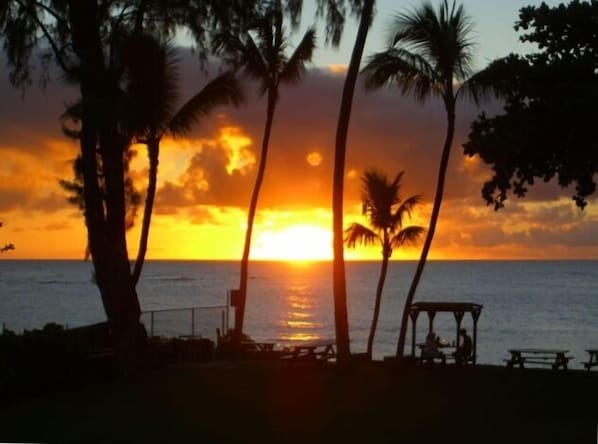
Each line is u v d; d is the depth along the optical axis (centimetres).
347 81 2395
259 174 3438
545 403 1873
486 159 1998
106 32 2316
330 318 8519
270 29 3189
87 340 2294
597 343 6028
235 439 1455
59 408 1802
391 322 8050
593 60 1933
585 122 1836
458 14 2736
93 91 2261
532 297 12669
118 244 2372
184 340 2841
